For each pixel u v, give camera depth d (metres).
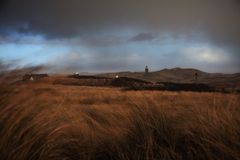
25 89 4.86
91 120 5.80
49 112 4.84
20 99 4.60
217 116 5.15
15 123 4.21
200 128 4.98
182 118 5.52
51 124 4.70
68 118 5.57
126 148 4.82
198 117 5.32
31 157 4.03
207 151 4.41
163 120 5.14
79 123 5.77
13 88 4.74
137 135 5.01
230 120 4.95
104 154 4.79
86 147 4.86
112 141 4.99
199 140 4.75
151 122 5.13
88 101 12.92
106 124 6.03
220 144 4.39
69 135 5.12
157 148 4.71
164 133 4.99
